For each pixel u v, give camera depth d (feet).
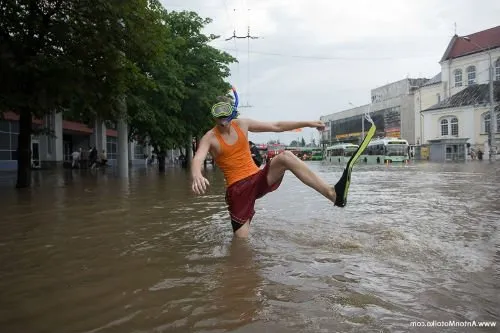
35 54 36.96
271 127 16.56
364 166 115.14
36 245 15.21
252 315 8.62
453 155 161.99
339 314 8.59
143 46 41.14
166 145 74.18
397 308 8.86
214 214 22.50
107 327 8.25
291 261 12.32
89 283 10.84
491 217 19.86
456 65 189.67
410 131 219.61
